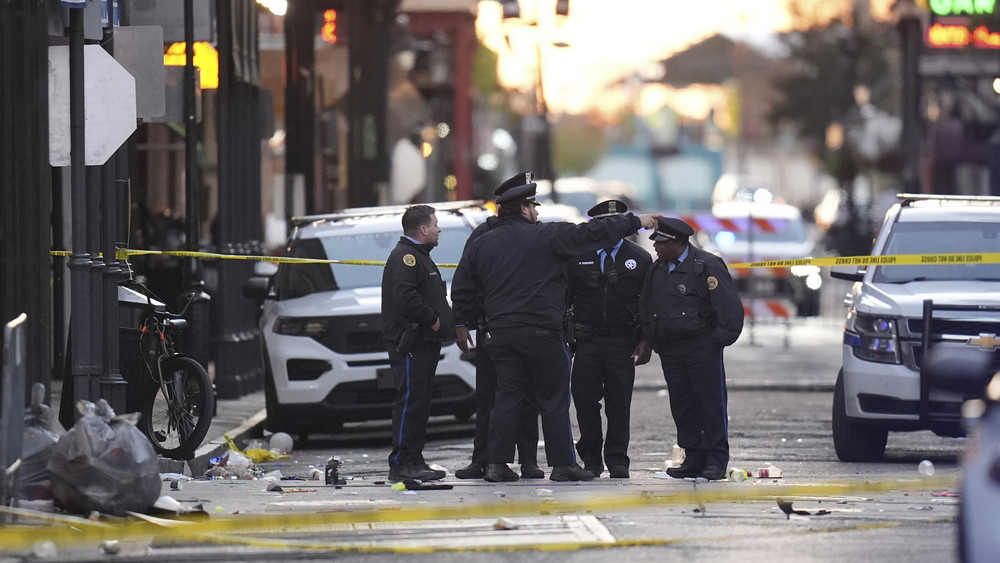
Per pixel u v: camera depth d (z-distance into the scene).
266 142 118.62
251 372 74.81
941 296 50.97
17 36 47.00
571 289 46.34
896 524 36.31
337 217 65.50
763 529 35.78
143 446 36.84
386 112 136.62
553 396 45.41
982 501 21.50
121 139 44.25
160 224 81.25
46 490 37.00
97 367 44.84
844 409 51.56
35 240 47.56
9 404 34.41
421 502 40.53
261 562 32.03
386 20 137.62
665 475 46.91
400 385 45.84
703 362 45.62
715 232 124.00
